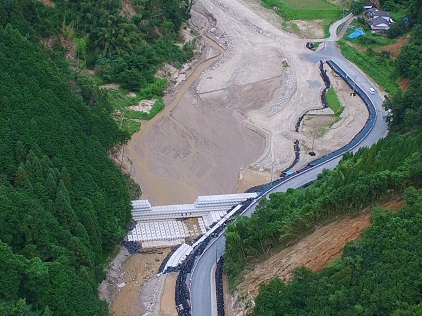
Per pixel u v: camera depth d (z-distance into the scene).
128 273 86.44
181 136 126.38
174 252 89.56
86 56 140.50
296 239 77.56
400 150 80.69
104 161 93.75
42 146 85.44
